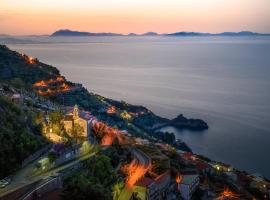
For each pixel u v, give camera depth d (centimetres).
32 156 12669
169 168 15750
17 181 11069
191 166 17488
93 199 10469
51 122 15738
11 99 16462
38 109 18512
